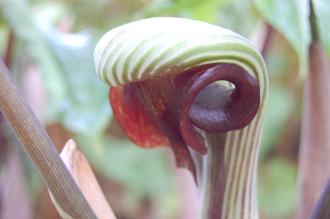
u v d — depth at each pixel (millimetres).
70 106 460
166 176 811
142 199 850
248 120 259
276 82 820
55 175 253
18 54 523
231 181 279
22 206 499
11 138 486
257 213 289
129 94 281
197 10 444
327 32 336
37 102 525
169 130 276
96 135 455
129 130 288
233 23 589
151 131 287
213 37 245
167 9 432
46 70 472
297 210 335
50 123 516
